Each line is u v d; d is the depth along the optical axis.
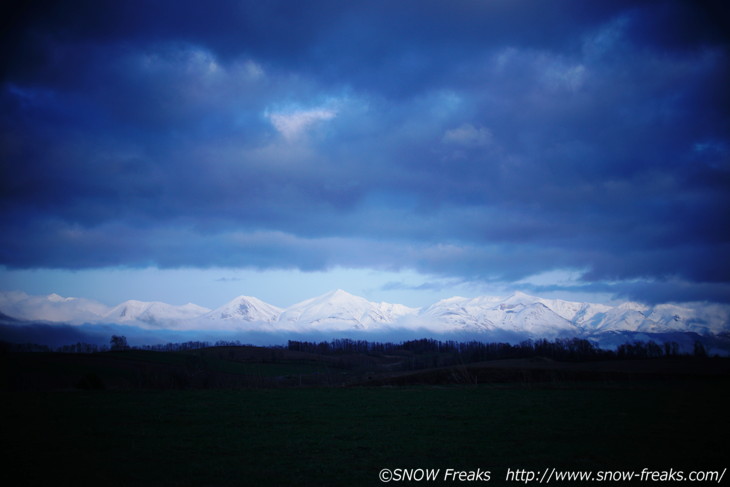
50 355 95.88
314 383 63.44
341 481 17.72
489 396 40.75
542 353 107.31
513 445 22.69
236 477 18.00
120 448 22.14
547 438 24.00
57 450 21.75
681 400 37.03
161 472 18.55
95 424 27.89
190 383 59.88
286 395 42.19
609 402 36.12
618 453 21.19
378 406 35.09
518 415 30.58
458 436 24.62
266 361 132.75
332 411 32.69
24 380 67.31
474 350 128.50
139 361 99.81
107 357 100.94
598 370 63.41
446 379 58.53
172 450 21.81
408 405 35.53
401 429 26.47
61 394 43.03
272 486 17.09
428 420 29.14
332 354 178.38
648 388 45.97
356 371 110.88
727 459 20.25
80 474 18.25
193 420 29.23
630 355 101.38
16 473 18.34
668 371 62.78
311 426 27.41
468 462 20.03
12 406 34.97
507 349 118.00
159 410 33.09
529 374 60.16
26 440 23.69
